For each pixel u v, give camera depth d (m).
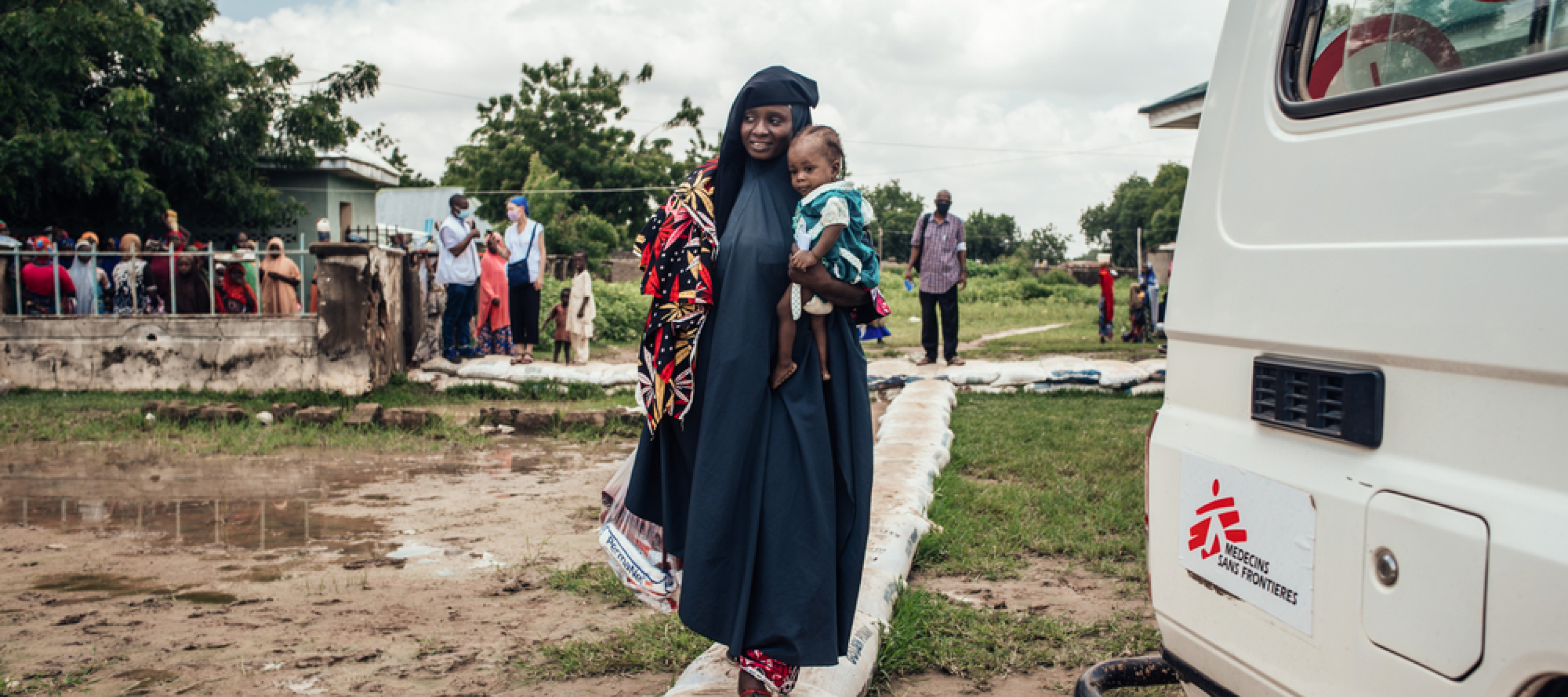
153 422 8.55
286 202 20.39
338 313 9.90
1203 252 2.19
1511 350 1.43
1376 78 1.81
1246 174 2.06
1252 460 1.96
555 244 32.06
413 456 7.59
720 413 2.52
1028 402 9.63
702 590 2.51
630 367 11.13
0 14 14.80
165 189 18.45
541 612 3.95
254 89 18.95
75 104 16.53
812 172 2.53
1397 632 1.60
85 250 11.52
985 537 4.82
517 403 10.12
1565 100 1.42
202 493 6.20
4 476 6.67
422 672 3.34
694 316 2.60
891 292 38.19
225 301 11.05
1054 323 25.19
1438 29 1.70
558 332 11.98
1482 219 1.51
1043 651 3.42
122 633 3.71
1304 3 1.97
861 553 2.60
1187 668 2.22
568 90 40.78
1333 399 1.76
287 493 6.24
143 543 5.02
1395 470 1.63
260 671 3.34
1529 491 1.41
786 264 2.56
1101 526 4.98
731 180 2.72
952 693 3.15
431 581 4.38
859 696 2.96
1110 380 10.42
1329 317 1.78
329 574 4.49
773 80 2.64
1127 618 3.76
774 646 2.51
